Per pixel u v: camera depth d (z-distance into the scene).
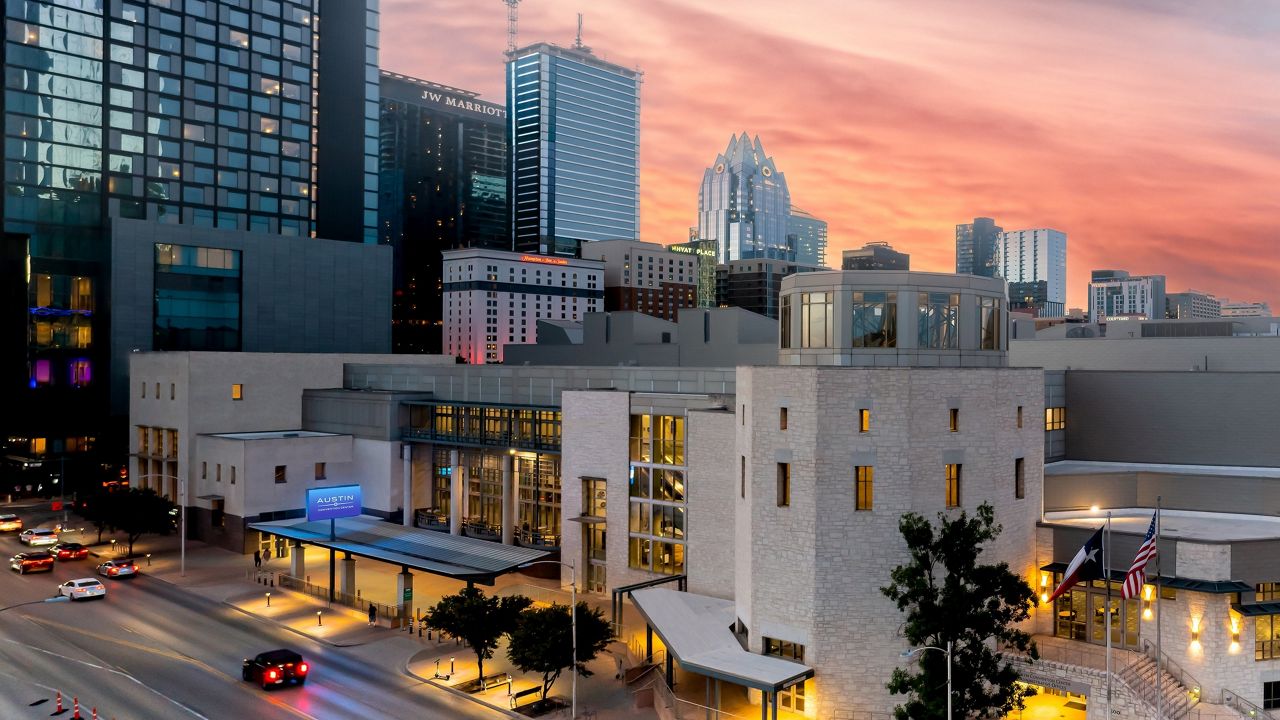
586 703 47.97
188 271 111.88
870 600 44.94
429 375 88.00
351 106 143.25
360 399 88.25
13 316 110.88
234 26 129.75
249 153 130.75
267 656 49.53
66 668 50.69
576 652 46.38
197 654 53.97
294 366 94.62
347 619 61.94
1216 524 53.59
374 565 77.94
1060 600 50.94
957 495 47.03
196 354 88.19
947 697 38.91
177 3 124.19
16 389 109.88
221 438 84.38
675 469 64.00
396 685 49.66
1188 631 47.28
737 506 51.03
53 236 111.44
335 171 141.00
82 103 114.94
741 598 49.88
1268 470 60.34
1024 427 50.59
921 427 45.69
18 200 108.94
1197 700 46.75
